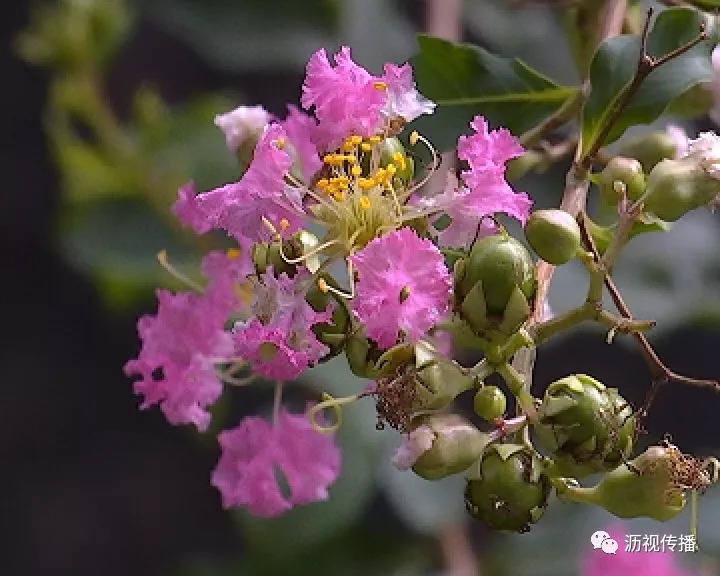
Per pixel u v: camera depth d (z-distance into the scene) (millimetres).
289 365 356
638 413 356
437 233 358
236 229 357
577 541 549
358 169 361
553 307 472
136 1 637
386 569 572
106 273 589
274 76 770
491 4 562
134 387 379
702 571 498
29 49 590
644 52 369
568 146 402
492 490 353
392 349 352
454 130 402
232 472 385
